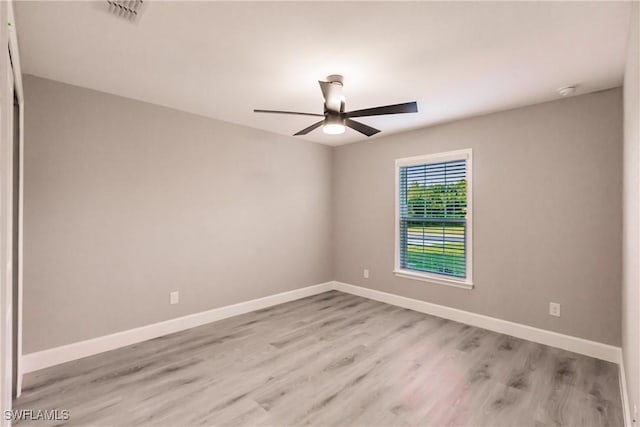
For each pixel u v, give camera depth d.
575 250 2.91
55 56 2.25
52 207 2.65
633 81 1.73
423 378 2.46
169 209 3.34
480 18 1.79
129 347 3.00
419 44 2.06
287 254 4.51
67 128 2.72
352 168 4.86
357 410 2.09
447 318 3.78
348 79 2.59
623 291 2.46
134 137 3.09
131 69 2.45
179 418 2.00
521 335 3.21
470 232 3.59
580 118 2.88
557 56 2.20
